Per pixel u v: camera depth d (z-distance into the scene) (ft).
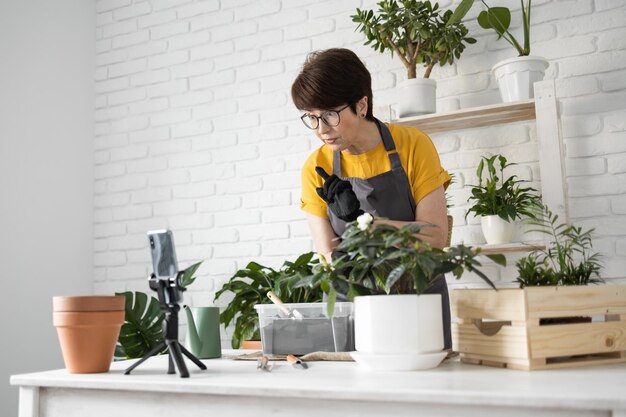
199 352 4.97
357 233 3.90
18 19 11.00
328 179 5.43
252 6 11.53
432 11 9.12
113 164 12.55
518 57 8.33
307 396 3.04
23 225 10.82
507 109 8.42
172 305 3.92
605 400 2.54
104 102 12.80
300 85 5.15
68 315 3.95
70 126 12.12
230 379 3.48
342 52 5.28
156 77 12.34
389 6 9.22
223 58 11.71
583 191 8.62
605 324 3.92
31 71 11.25
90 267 12.38
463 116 8.76
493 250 8.24
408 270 3.84
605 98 8.65
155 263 4.00
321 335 4.60
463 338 4.11
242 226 11.12
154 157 12.16
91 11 12.98
